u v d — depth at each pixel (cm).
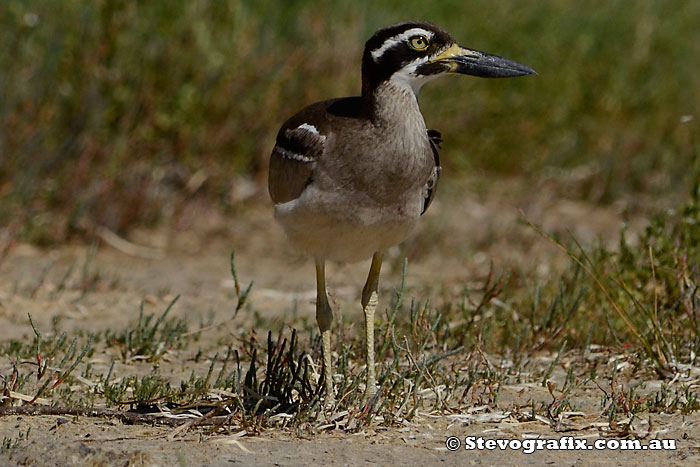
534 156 1847
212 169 1623
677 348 976
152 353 1009
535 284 1119
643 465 738
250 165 1667
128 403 849
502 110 1877
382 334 969
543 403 866
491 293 1064
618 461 747
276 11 1736
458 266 1431
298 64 1680
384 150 814
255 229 1586
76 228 1495
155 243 1509
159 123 1595
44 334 1081
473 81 1866
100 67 1584
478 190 1744
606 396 870
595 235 1555
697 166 1305
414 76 838
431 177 901
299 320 1155
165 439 772
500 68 864
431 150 855
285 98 1686
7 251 1356
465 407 856
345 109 849
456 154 1817
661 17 2089
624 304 1078
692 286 1044
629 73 1956
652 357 959
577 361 1004
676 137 1844
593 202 1753
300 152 834
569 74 1936
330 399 841
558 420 820
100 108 1567
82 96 1568
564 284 1148
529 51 1925
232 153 1644
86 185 1531
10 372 934
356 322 1112
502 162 1848
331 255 857
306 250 860
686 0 2128
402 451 762
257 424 800
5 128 1525
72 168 1540
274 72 1667
